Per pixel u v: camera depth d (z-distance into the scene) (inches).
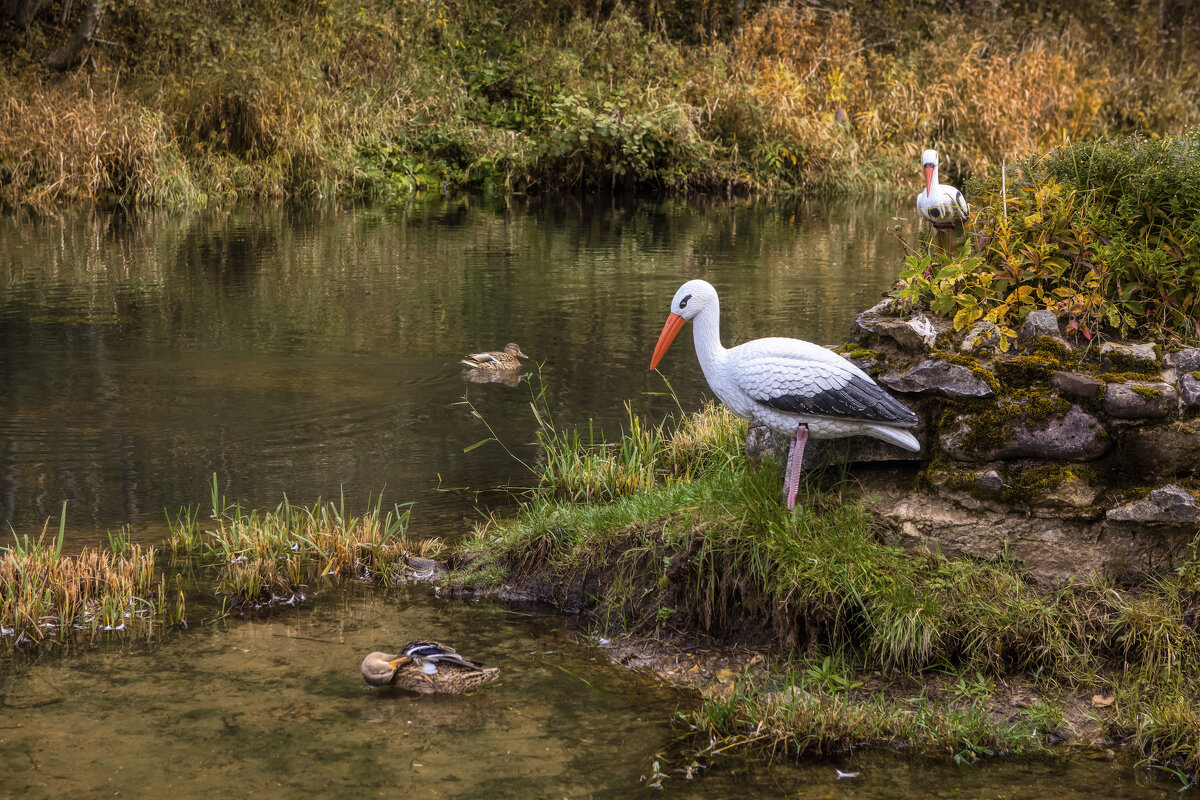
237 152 900.6
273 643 207.2
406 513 266.1
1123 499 199.0
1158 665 186.5
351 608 223.9
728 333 457.1
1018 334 219.1
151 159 830.5
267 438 330.0
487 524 265.0
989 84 1035.3
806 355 200.7
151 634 209.8
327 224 775.1
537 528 236.7
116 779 161.0
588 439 328.8
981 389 207.6
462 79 1068.5
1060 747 176.6
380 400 370.6
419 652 194.2
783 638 201.6
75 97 861.2
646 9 1214.3
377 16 1027.3
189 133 887.7
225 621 215.9
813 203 944.9
